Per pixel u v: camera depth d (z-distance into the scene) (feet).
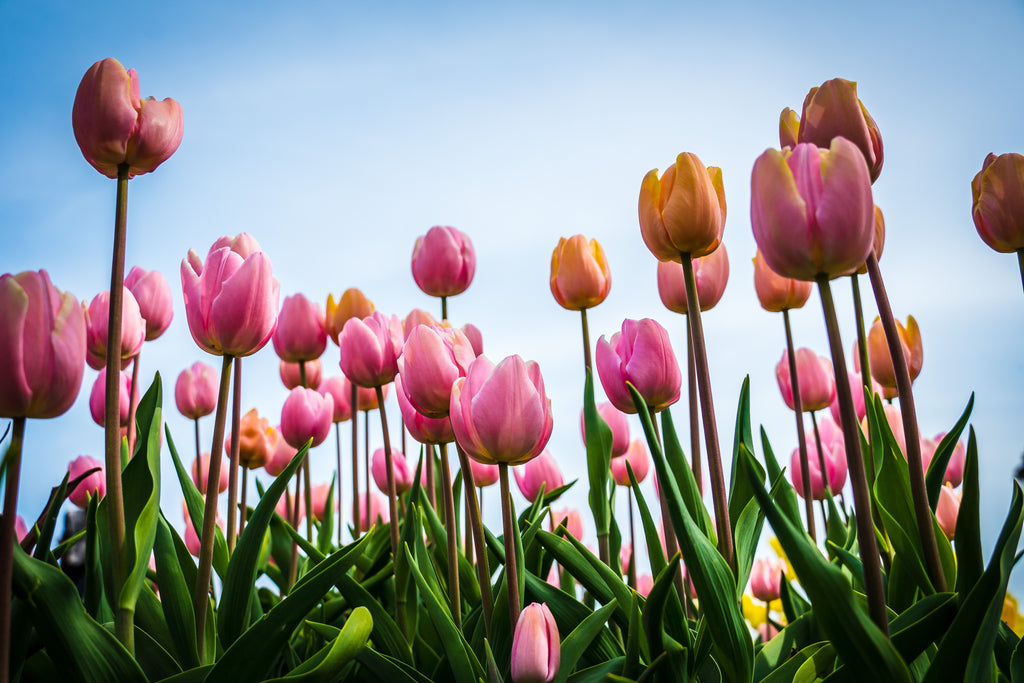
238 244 2.75
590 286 3.17
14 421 2.10
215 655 2.52
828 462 3.67
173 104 2.45
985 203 2.54
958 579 2.21
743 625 2.19
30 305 2.09
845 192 2.02
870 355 3.19
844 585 1.97
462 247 3.58
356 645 2.29
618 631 2.67
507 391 2.32
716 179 2.47
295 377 4.09
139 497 2.33
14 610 2.20
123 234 2.38
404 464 3.76
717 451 2.40
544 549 2.81
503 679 2.52
